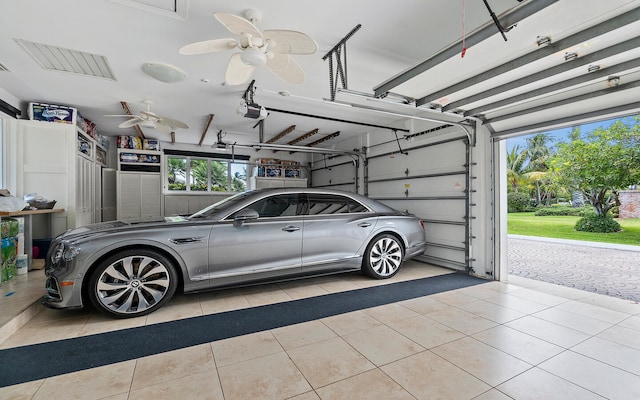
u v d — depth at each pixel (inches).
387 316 104.3
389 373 69.3
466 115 146.2
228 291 132.4
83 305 96.3
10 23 94.0
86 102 172.4
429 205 194.4
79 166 190.1
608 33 70.1
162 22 94.5
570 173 434.0
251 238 118.5
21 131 162.9
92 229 105.5
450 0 84.3
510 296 127.5
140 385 64.6
